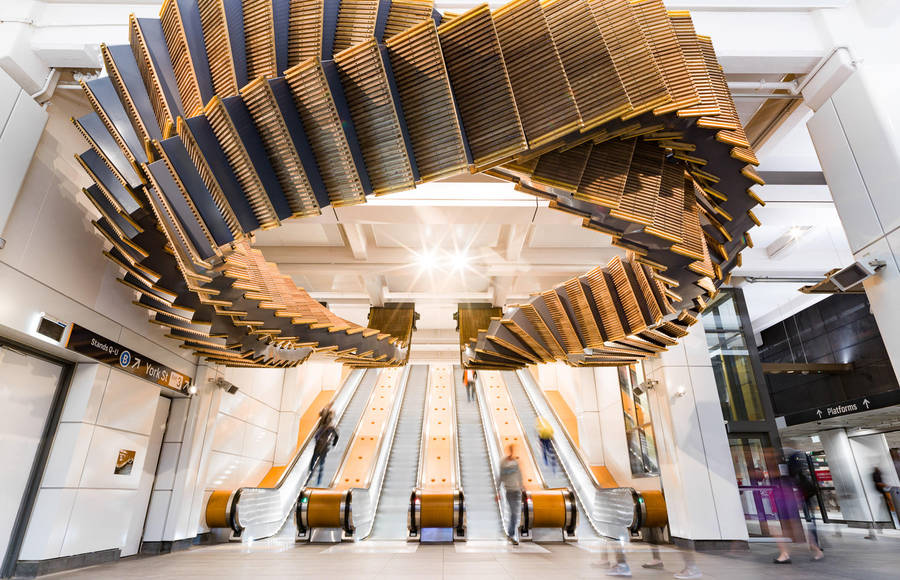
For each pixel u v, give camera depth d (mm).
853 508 16266
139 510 7961
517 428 14812
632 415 12086
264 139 2980
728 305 12312
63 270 5641
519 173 3441
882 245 4559
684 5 5281
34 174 5277
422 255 10492
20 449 5555
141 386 7281
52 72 5387
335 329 8477
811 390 16750
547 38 3178
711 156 3918
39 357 5773
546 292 7547
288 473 11695
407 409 16594
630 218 3570
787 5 5289
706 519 9023
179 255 3514
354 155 3033
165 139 2930
